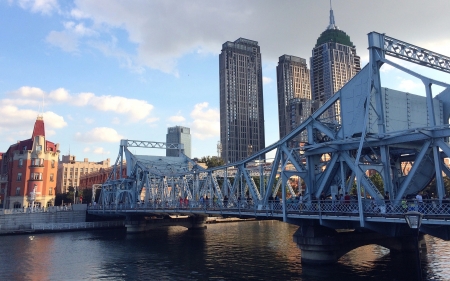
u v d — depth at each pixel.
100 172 146.50
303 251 36.62
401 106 31.52
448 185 61.59
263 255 43.59
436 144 26.75
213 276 34.53
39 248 54.59
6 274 37.88
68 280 35.16
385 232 28.33
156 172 64.62
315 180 35.94
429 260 36.38
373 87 30.61
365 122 29.12
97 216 88.50
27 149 102.88
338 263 36.19
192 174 55.94
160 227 85.12
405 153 33.12
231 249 49.41
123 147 82.88
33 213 78.75
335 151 33.41
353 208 29.06
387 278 30.45
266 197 37.91
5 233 70.69
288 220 34.81
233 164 43.94
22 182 99.44
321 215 30.66
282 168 37.31
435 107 33.59
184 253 48.19
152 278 34.97
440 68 32.81
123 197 82.56
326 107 35.09
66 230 77.62
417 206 24.80
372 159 34.75
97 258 46.03
